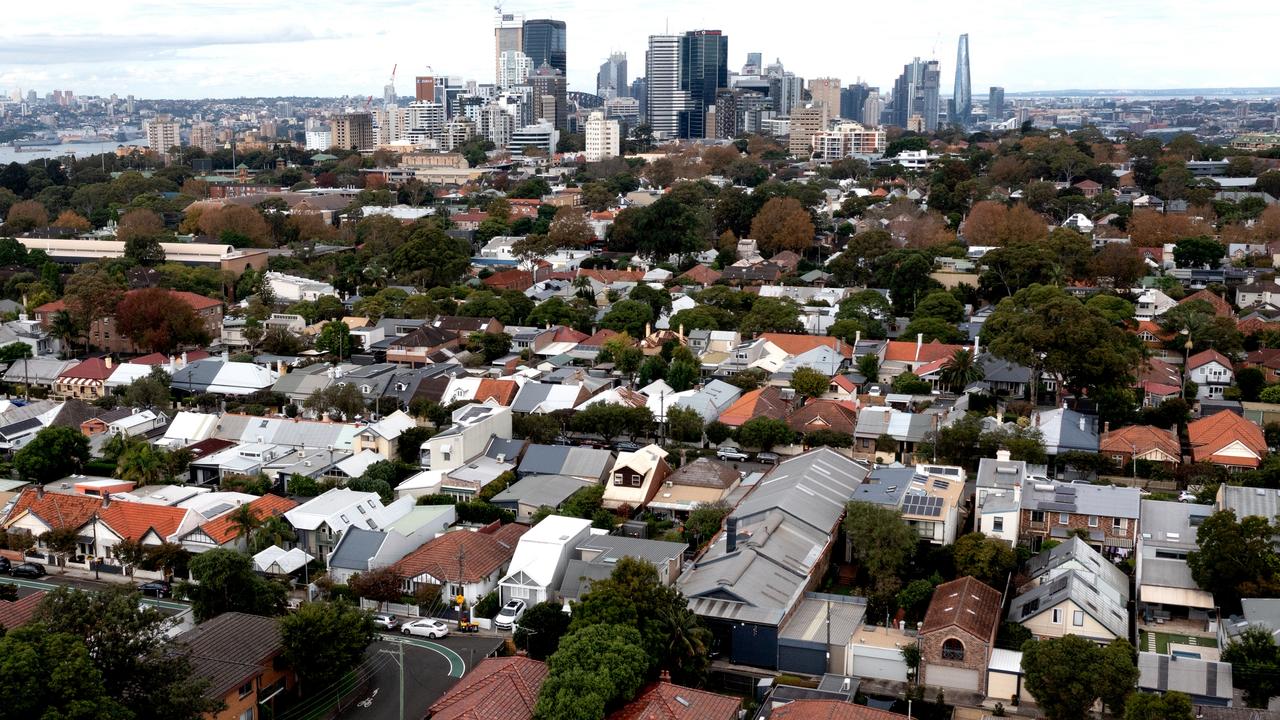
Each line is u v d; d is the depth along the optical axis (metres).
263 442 144.38
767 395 160.12
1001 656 91.19
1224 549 99.31
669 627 89.62
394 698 89.56
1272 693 85.38
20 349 189.88
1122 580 106.69
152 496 125.56
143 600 106.94
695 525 117.12
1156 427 151.00
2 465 142.00
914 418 150.50
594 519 119.00
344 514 117.69
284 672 89.75
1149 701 79.00
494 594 105.06
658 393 163.88
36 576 113.25
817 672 94.00
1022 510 116.56
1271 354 186.00
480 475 134.12
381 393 168.25
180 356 192.62
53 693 73.00
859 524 107.75
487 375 180.00
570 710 77.94
